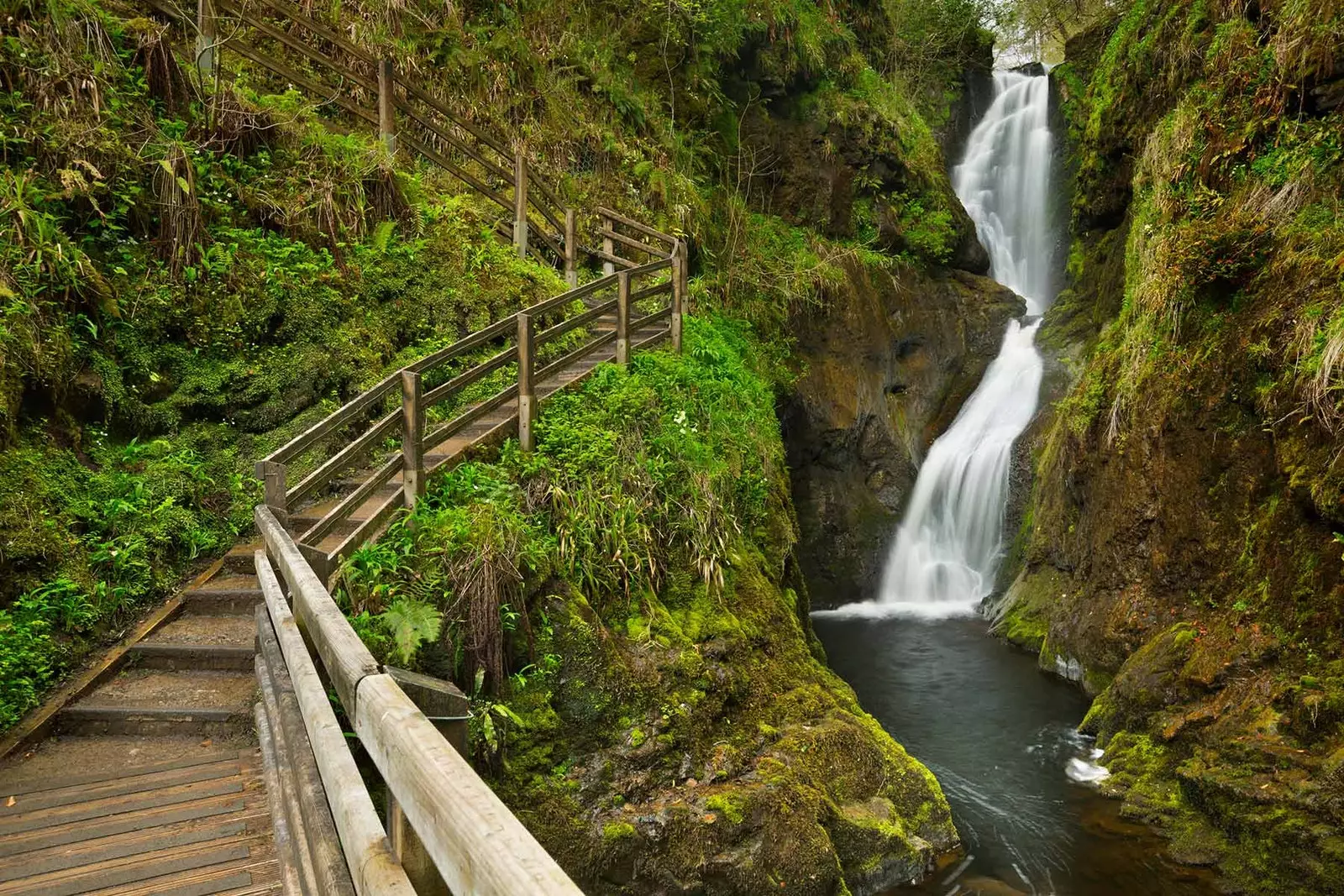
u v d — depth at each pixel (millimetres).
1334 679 6738
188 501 6590
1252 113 9258
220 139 8320
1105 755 8125
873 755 6918
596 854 5391
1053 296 17672
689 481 7773
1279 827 6168
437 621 4906
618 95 14438
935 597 14398
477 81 12719
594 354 9781
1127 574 9453
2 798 3961
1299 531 7555
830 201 16438
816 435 14438
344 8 11703
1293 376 7676
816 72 17156
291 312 7762
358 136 9977
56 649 5078
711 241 14484
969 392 16125
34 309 6102
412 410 6285
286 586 4621
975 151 20578
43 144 6840
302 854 2627
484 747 5289
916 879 6434
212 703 4754
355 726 2178
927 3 20875
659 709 6062
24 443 5895
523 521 6254
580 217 12656
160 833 3658
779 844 5777
